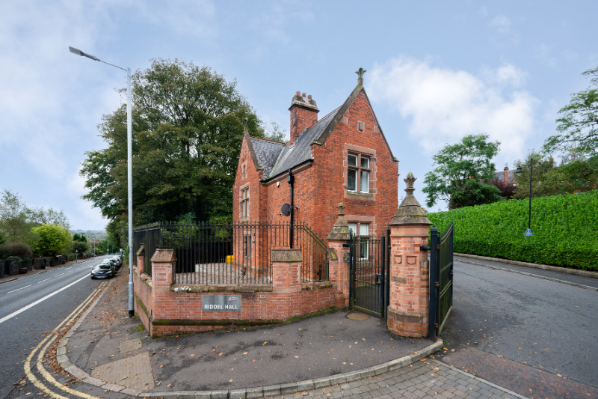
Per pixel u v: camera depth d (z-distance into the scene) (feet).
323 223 33.50
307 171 34.30
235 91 84.69
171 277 22.82
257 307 22.34
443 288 19.56
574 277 35.88
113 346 21.99
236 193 54.29
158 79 72.13
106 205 86.53
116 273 88.43
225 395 13.80
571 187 74.95
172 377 15.81
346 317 22.98
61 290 58.18
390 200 40.29
